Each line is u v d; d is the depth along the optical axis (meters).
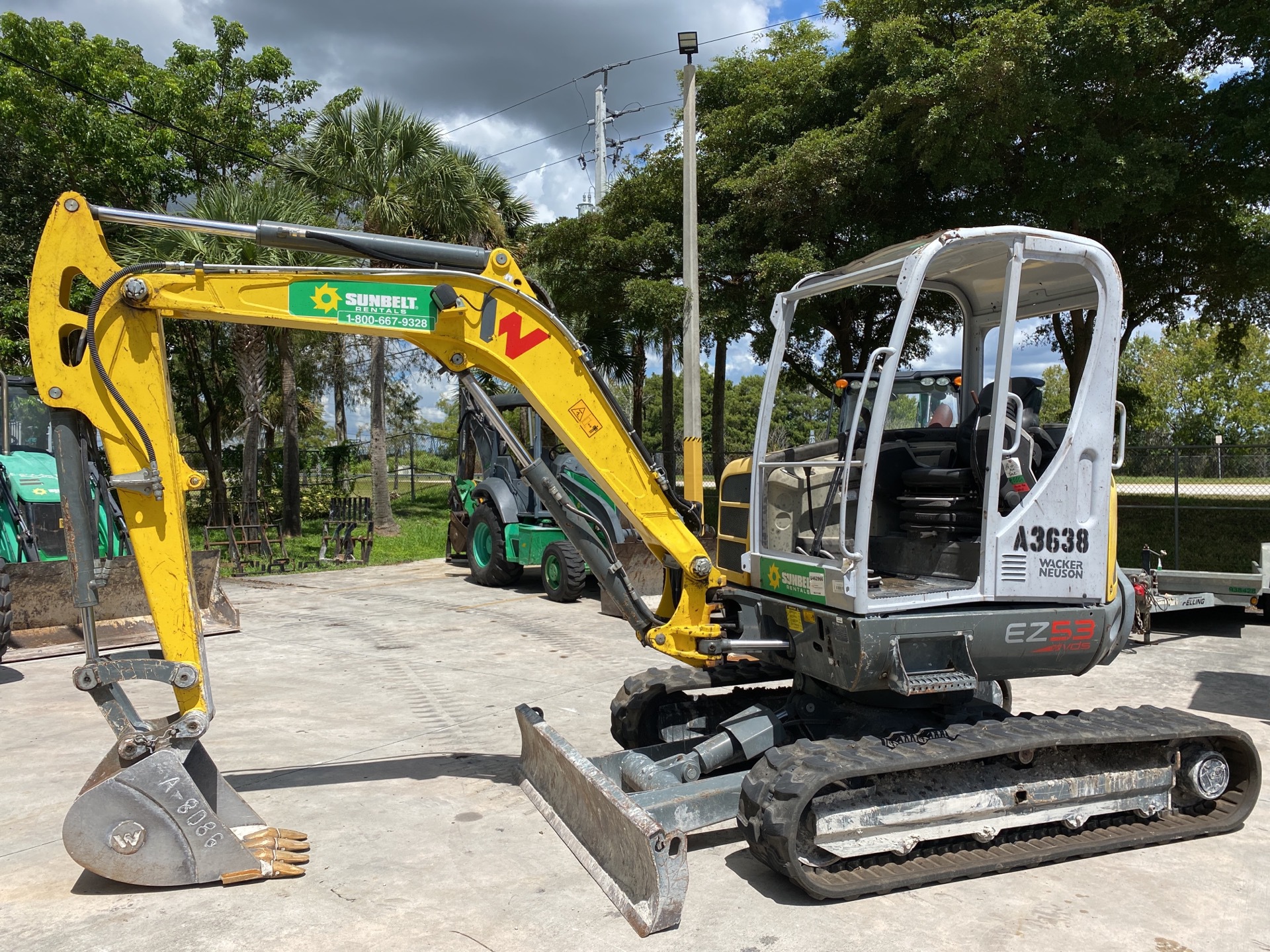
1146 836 4.35
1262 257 13.28
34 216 19.53
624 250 16.28
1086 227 12.47
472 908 3.70
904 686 3.92
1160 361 49.06
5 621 7.69
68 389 3.82
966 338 5.30
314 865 4.09
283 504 20.53
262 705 6.82
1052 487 4.26
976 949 3.41
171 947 3.38
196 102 20.52
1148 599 8.91
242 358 17.17
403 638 9.45
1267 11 11.49
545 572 11.98
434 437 31.83
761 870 4.13
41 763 5.47
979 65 11.45
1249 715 6.47
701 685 5.26
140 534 3.89
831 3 15.27
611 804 3.79
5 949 3.36
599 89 22.19
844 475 4.05
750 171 15.02
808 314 13.84
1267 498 14.21
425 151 18.56
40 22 18.64
